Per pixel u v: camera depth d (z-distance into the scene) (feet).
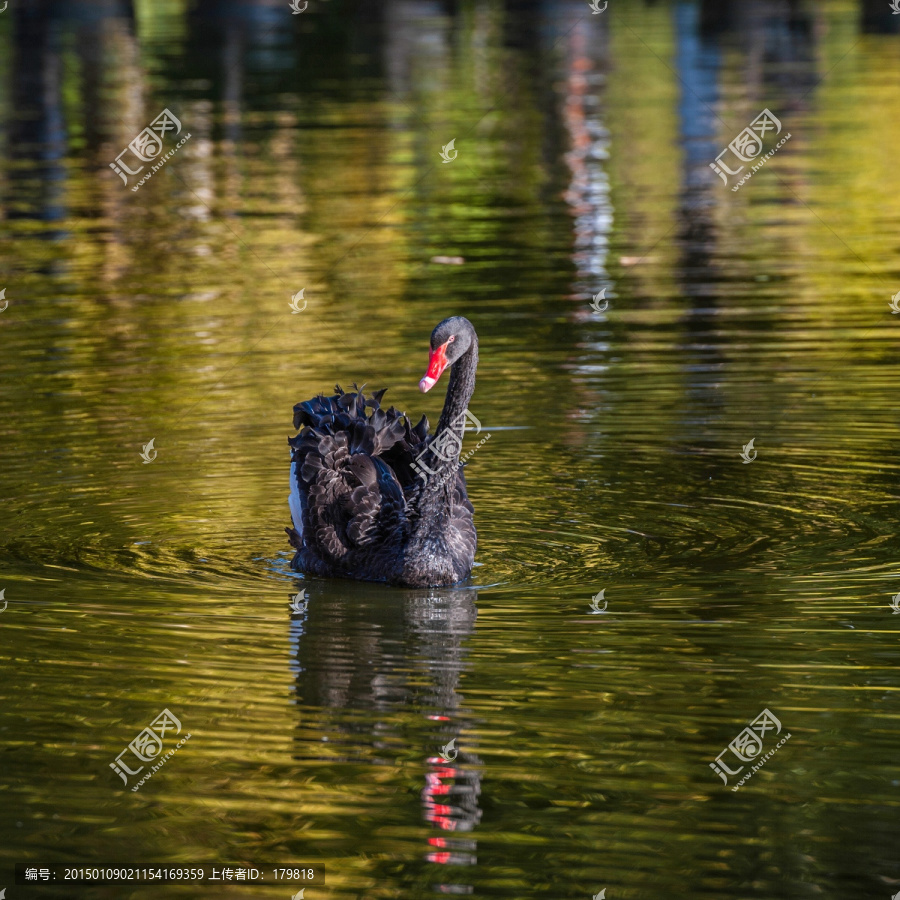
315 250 79.71
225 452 49.24
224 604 36.40
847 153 101.86
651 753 27.43
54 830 25.05
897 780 26.30
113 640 33.58
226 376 57.67
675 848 24.08
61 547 40.57
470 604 36.22
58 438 50.29
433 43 159.74
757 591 36.29
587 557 39.55
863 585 36.50
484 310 67.56
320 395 42.75
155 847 24.43
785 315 66.13
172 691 30.42
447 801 25.71
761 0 185.88
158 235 83.56
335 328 64.54
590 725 28.66
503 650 32.83
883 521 41.60
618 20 174.40
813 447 48.96
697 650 32.53
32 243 81.92
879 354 59.93
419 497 38.34
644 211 87.71
